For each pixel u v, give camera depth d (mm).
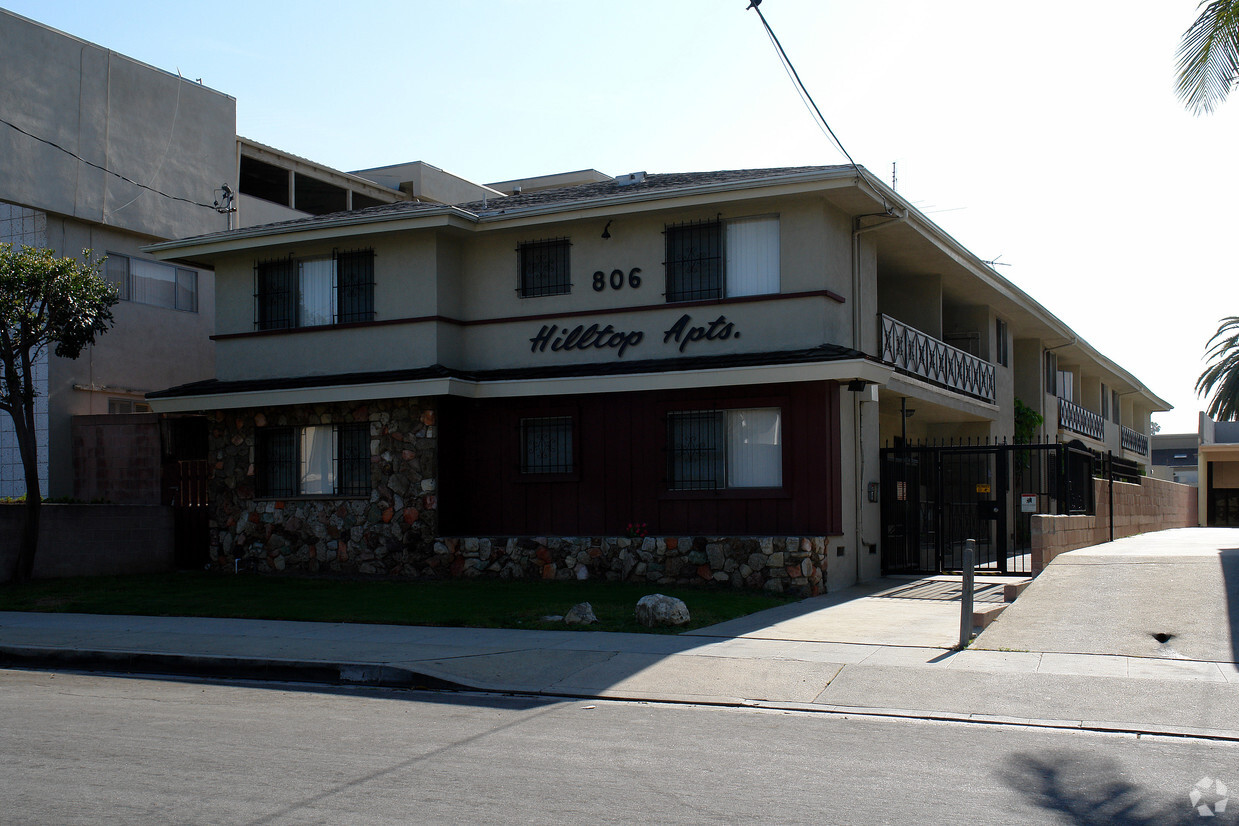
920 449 18703
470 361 19281
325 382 18766
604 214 17875
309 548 19156
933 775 6590
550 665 10539
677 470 17219
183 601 15648
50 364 21938
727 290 17453
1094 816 5711
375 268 19391
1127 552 16969
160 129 24844
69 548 19125
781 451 16516
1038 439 29719
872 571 18078
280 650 11539
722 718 8484
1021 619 12188
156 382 24266
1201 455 46250
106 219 23328
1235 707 8445
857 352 15680
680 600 13094
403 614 13914
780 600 15102
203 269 25562
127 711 8859
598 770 6688
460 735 7785
